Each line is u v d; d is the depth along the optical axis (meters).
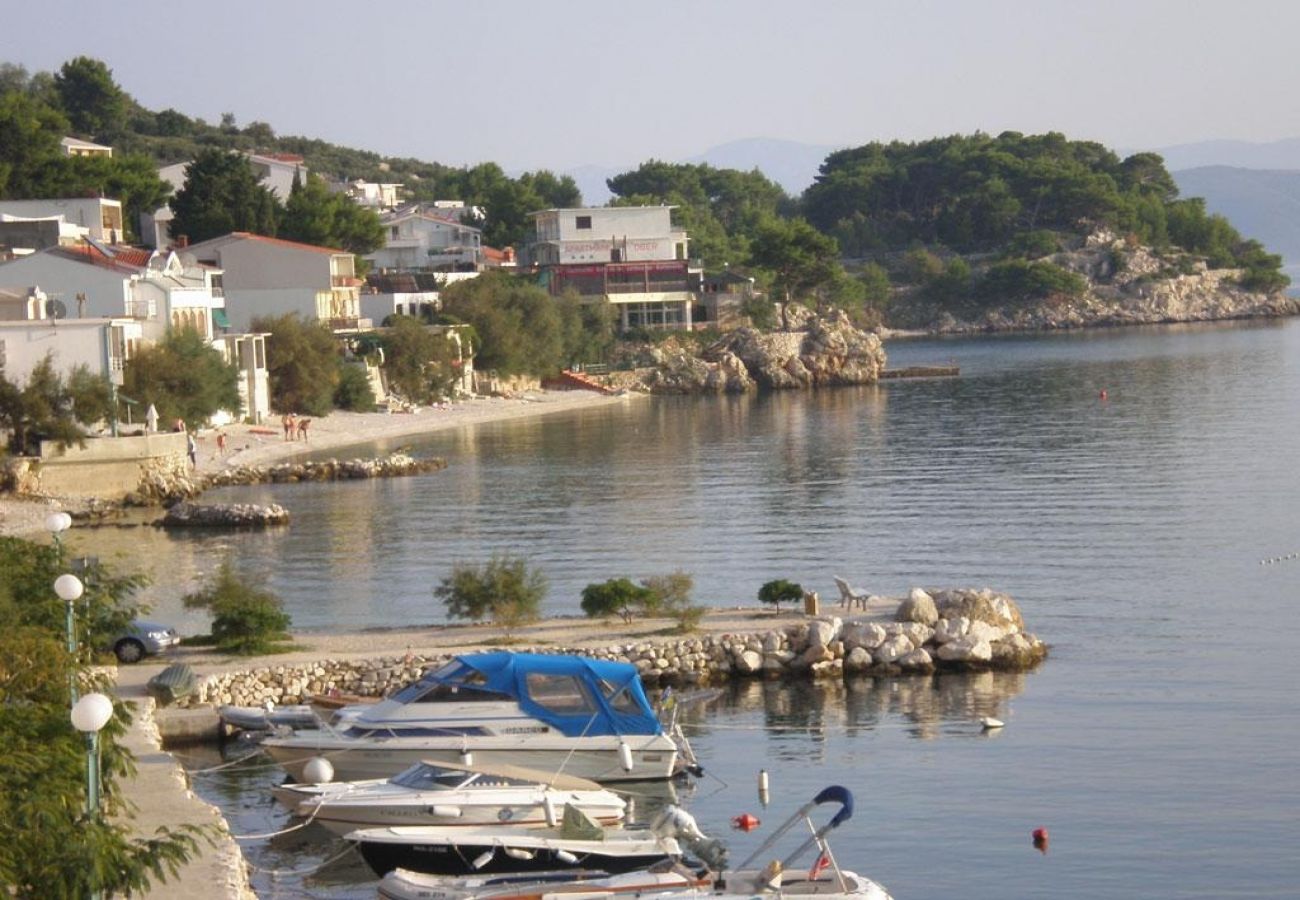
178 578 72.62
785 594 58.81
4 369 104.62
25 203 158.38
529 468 114.94
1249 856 36.94
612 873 34.00
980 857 37.16
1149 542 77.69
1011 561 73.56
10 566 42.75
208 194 182.00
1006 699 50.31
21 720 27.16
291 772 41.69
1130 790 41.59
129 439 100.44
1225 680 52.16
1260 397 154.88
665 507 93.88
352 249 198.62
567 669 42.66
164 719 45.78
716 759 44.88
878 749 45.50
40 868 21.97
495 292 183.75
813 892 30.64
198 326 129.88
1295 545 75.94
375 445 130.50
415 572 73.56
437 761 41.38
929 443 125.50
